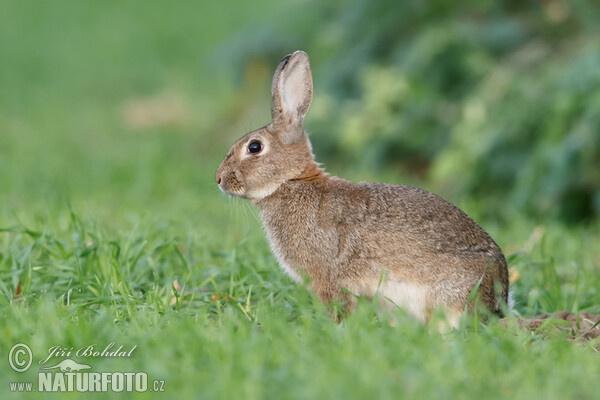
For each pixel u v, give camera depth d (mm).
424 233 9305
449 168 18891
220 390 6547
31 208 14867
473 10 21188
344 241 9430
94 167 21734
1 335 7883
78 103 32688
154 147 24625
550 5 20406
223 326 8164
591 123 16406
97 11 46719
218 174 10180
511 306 9758
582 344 8367
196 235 12141
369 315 8414
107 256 10578
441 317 8234
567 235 14586
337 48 22484
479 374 6941
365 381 6582
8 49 39625
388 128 21094
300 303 9031
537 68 19281
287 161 9992
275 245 9906
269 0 47219
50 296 9352
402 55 21094
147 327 8266
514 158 18188
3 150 24141
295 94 10156
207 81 34844
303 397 6418
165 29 43219
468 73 20359
